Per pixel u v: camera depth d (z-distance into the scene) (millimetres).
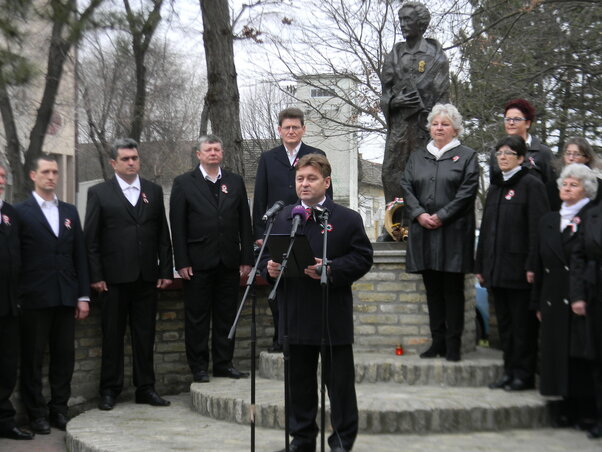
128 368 8031
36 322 6969
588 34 14070
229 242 7645
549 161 7184
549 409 6359
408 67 7848
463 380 6848
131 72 13859
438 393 6602
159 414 7004
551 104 14367
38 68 8859
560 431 6238
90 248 7320
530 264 6566
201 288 7559
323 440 4949
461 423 6117
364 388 6758
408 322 7492
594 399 6266
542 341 6395
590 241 6070
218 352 7734
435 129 7152
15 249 6742
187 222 7664
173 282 8102
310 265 4930
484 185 17016
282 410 6285
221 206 7648
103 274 7355
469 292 7852
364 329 7570
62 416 7137
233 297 7746
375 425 6039
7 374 6785
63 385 7172
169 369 8227
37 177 7086
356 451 5559
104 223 7383
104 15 9289
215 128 10023
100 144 14836
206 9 9898
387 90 7980
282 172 7504
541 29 14406
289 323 5230
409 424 6055
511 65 14539
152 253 7496
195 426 6473
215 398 6727
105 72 13242
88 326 7758
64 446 6555
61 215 7141
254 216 7590
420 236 7035
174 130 18062
